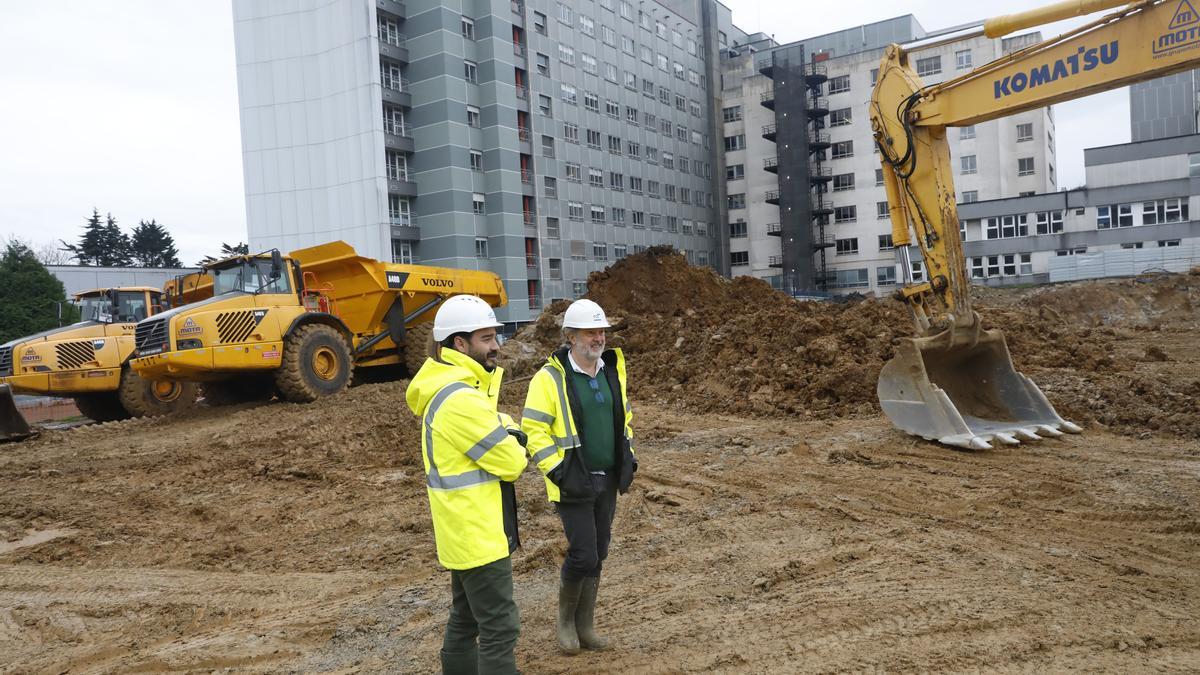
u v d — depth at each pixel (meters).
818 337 11.98
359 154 40.31
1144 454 7.37
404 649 4.39
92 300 16.20
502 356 16.41
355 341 15.52
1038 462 7.27
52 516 7.95
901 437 8.47
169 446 11.46
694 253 62.28
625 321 16.27
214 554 6.55
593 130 52.16
